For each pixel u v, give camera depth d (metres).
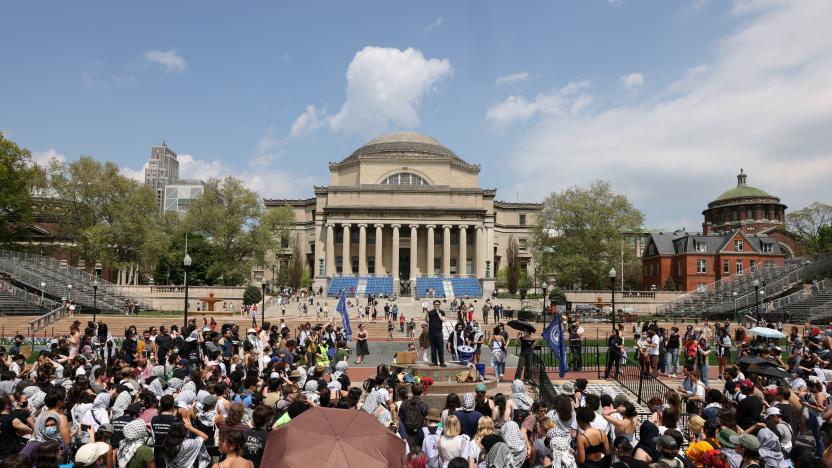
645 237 116.38
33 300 58.28
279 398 12.62
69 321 51.91
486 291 88.50
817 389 13.62
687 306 72.06
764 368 16.25
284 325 30.62
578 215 83.00
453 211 98.56
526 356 22.59
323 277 89.94
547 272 85.50
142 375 17.38
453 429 9.77
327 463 7.01
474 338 28.94
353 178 111.06
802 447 11.43
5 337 43.50
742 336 25.44
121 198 80.31
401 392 13.45
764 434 10.70
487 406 12.67
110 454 9.27
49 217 81.62
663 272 95.44
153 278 92.19
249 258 89.06
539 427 10.52
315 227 105.75
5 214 69.31
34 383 14.12
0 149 65.69
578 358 28.75
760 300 65.25
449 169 108.62
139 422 9.30
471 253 105.62
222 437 8.84
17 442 10.54
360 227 98.12
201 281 87.38
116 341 38.28
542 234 86.19
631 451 9.84
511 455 9.51
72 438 11.16
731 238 90.50
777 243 93.69
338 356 32.78
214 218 87.69
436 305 21.55
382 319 62.47
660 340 28.59
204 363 20.44
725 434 10.36
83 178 78.31
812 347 23.11
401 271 106.00
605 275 83.00
